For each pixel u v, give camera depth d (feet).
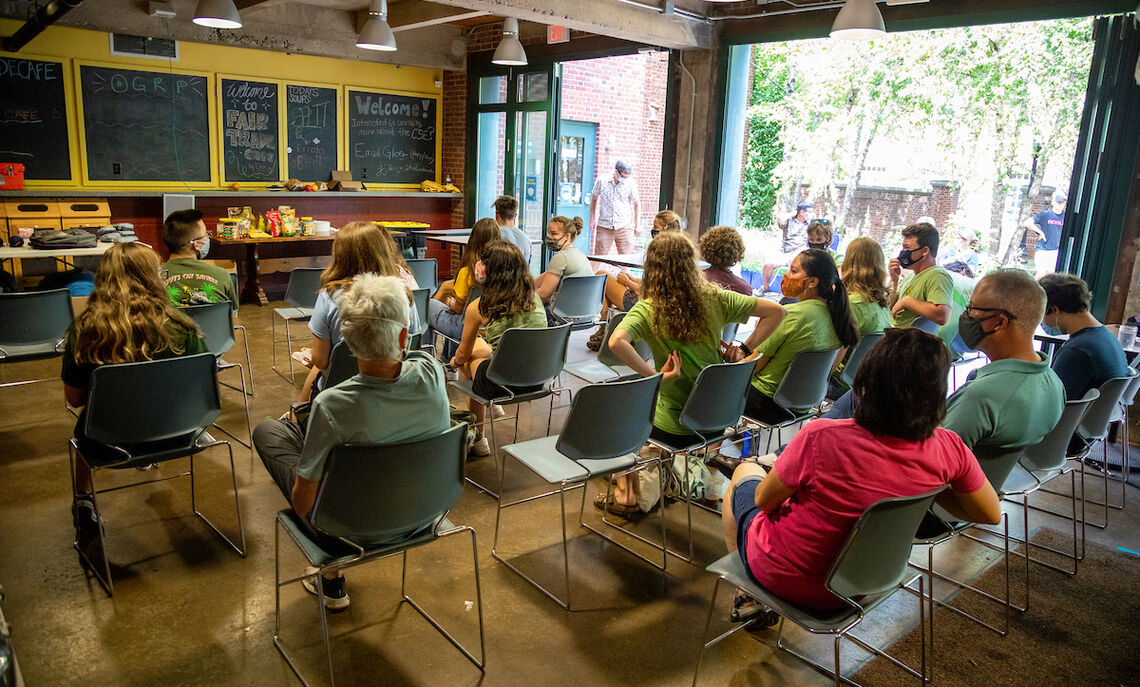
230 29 24.50
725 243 12.64
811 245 15.28
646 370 9.39
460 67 29.96
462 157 30.94
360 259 9.91
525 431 13.96
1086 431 9.71
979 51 23.39
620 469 8.86
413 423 6.42
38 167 22.81
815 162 28.04
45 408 14.16
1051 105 22.20
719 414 9.50
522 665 7.50
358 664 7.41
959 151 24.40
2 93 21.90
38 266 22.65
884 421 5.63
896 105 25.88
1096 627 8.57
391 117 29.91
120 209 24.44
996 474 7.48
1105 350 9.74
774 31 19.89
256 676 7.17
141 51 23.93
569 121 31.99
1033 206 22.99
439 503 6.77
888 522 5.70
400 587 8.82
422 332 13.89
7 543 9.37
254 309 24.70
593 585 9.01
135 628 7.81
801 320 10.27
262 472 11.73
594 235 28.58
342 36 26.81
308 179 28.19
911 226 13.08
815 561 5.91
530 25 27.14
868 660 7.82
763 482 6.21
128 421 8.14
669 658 7.72
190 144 25.39
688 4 20.26
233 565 9.09
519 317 11.55
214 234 25.67
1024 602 9.04
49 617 7.93
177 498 10.78
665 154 22.76
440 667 7.43
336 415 6.01
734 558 6.82
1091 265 14.82
